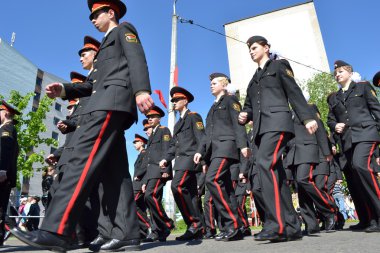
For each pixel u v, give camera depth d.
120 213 2.73
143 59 2.56
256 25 42.38
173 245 3.59
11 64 32.50
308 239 3.24
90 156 2.40
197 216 4.93
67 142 4.25
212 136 4.19
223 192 4.00
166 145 5.41
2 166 3.93
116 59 2.64
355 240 2.82
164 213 5.24
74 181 2.33
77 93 2.87
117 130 2.53
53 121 38.00
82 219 4.04
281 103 3.22
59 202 2.27
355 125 4.12
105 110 2.45
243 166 5.76
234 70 41.66
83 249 3.60
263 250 2.35
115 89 2.52
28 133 18.56
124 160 2.81
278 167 3.23
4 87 31.44
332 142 5.56
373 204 3.95
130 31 2.69
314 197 4.67
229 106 4.18
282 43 41.28
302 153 4.80
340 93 4.48
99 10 2.92
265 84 3.32
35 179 34.09
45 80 37.69
